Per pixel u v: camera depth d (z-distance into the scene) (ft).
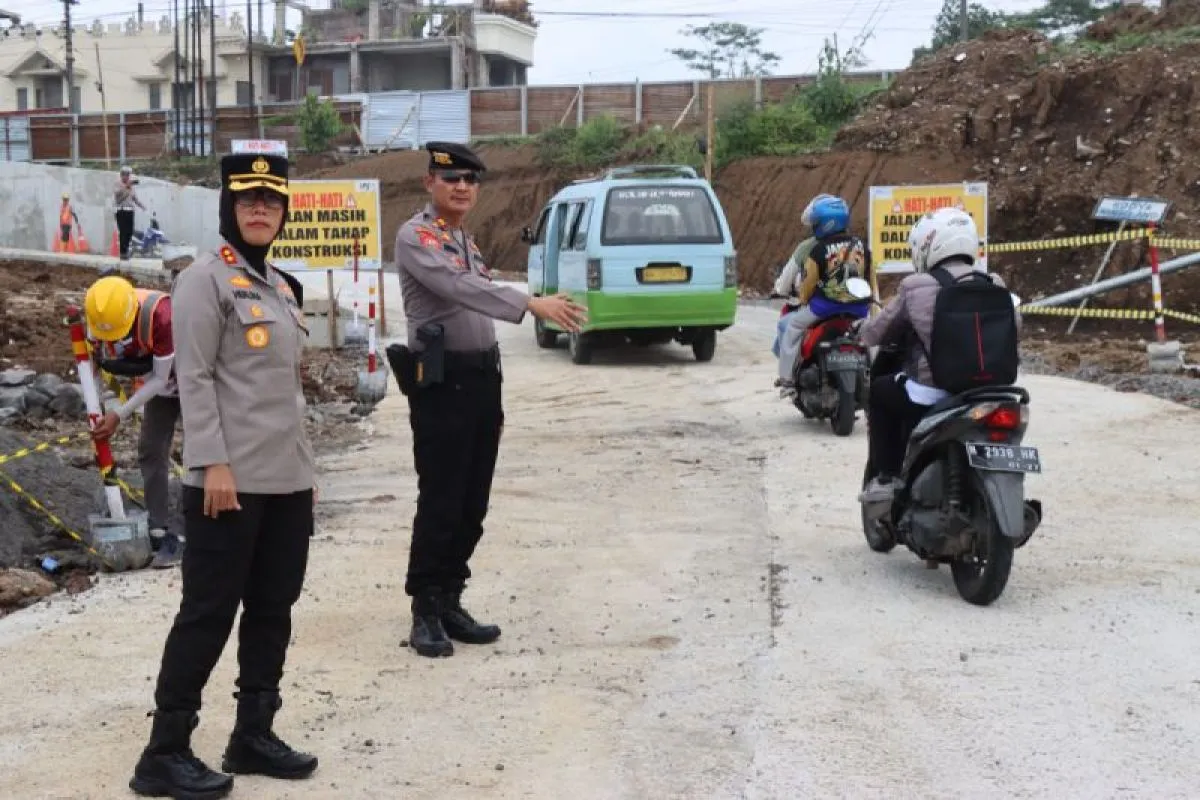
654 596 23.09
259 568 15.49
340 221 61.87
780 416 42.09
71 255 91.50
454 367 19.75
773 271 98.12
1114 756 16.05
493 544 26.84
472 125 163.02
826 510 29.35
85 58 230.07
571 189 60.59
